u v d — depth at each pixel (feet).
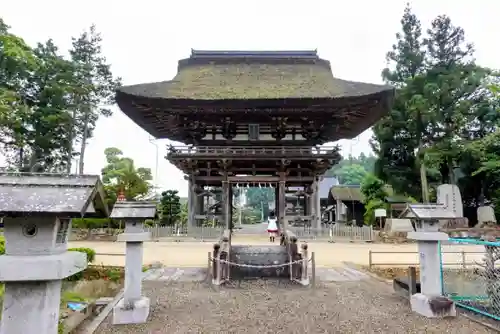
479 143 99.81
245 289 35.12
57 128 124.98
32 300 11.87
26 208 11.76
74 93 124.16
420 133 114.32
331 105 64.69
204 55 84.99
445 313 25.58
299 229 73.20
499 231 87.30
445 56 122.52
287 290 34.63
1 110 68.44
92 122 139.74
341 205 142.82
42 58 118.62
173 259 55.72
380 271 46.78
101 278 44.21
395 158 122.42
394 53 132.26
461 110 106.63
